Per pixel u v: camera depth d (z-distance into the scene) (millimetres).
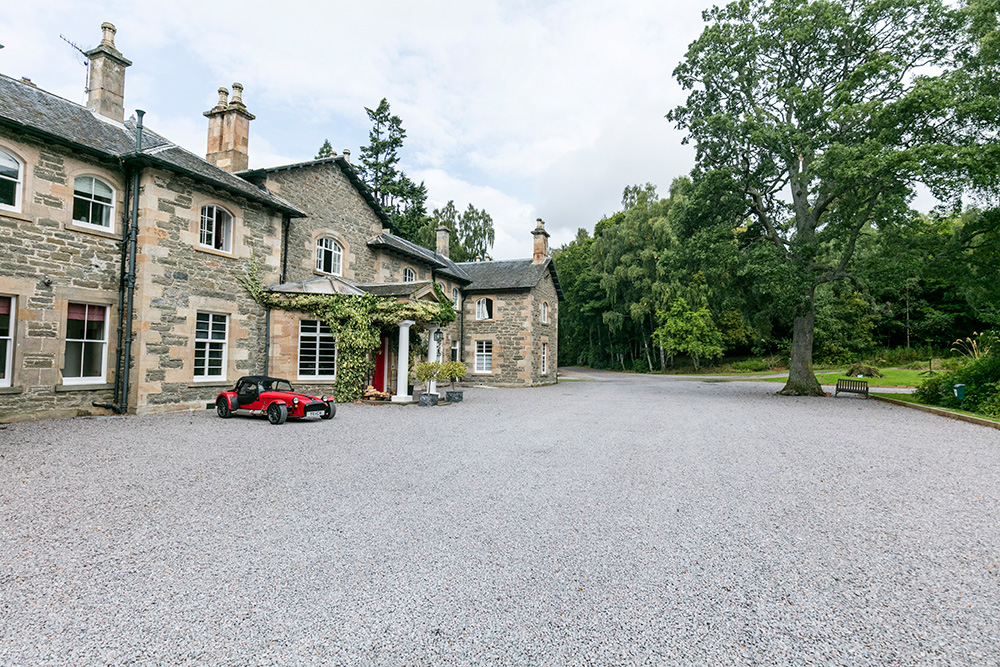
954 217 17734
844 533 4824
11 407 10570
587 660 2791
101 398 12109
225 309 14602
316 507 5438
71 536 4527
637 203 48562
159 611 3277
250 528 4793
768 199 22234
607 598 3508
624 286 49094
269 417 11523
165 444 8711
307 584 3668
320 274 18594
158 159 12430
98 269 12078
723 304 24578
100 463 7215
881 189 17344
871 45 20000
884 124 17188
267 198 15648
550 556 4211
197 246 13766
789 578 3857
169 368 12992
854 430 11328
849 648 2932
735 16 21984
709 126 20766
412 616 3240
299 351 16438
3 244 10438
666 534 4750
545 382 30922
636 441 9680
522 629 3104
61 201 11406
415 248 25516
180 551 4238
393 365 19406
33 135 10859
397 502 5645
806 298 19578
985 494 6160
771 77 21406
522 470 7203
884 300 40594
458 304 29531
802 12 20031
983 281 17875
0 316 10547
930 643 2988
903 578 3873
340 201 19781
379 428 11016
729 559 4195
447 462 7676
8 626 3078
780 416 14000
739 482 6652
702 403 17969
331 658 2791
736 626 3168
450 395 17453
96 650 2844
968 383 14953
